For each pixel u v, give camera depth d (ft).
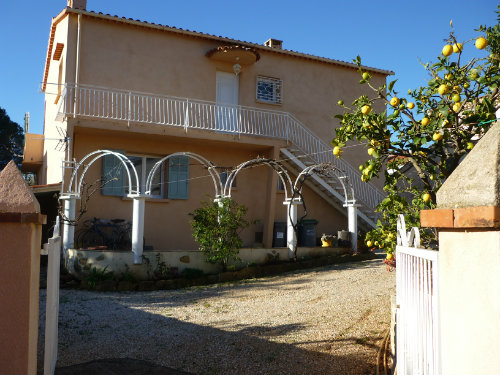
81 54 44.62
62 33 46.68
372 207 52.85
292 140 53.01
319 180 49.78
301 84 55.52
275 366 16.92
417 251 10.09
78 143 43.57
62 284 34.27
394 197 15.15
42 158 60.59
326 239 45.70
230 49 47.93
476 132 12.57
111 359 18.06
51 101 54.13
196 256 37.96
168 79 48.19
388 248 16.15
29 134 60.70
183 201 47.93
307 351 18.33
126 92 46.16
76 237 42.50
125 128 42.22
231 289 33.71
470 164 7.52
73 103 43.52
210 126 49.85
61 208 39.60
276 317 24.45
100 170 44.32
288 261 42.24
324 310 25.05
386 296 26.78
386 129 13.58
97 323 24.26
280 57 54.70
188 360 18.17
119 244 42.60
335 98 57.31
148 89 47.19
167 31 48.21
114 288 34.01
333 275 35.94
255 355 18.29
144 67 47.21
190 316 25.81
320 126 55.98
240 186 50.67
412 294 11.30
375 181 56.34
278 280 36.19
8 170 9.36
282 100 54.13
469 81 13.41
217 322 24.20
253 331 21.86
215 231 38.04
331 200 53.21
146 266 35.99
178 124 48.21
